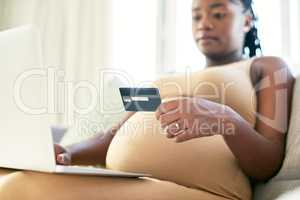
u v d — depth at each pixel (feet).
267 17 6.93
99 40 8.07
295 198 2.28
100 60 7.98
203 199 2.85
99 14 8.16
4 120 2.45
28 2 9.13
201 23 4.66
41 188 2.27
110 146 3.87
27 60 2.33
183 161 3.23
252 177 3.46
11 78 2.38
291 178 3.22
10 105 2.40
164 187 2.68
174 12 7.86
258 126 3.61
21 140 2.41
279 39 6.87
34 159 2.37
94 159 4.20
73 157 4.02
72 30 8.31
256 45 5.00
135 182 2.60
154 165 3.29
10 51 2.36
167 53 7.82
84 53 8.15
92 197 2.34
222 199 3.02
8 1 9.44
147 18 8.04
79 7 8.34
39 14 8.80
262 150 3.25
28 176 2.35
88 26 8.21
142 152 3.38
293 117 3.50
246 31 4.87
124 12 8.14
